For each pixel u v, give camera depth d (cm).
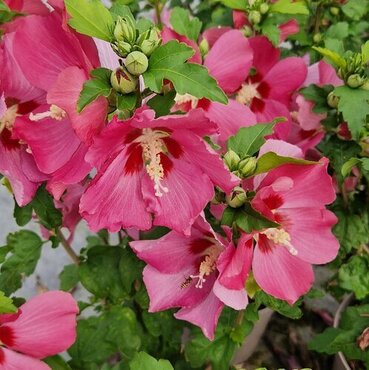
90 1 25
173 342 45
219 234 31
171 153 28
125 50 26
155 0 46
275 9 41
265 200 30
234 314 40
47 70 27
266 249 32
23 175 30
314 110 39
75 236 69
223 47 36
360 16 48
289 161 28
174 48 26
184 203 28
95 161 25
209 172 27
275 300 36
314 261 32
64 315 30
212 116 37
